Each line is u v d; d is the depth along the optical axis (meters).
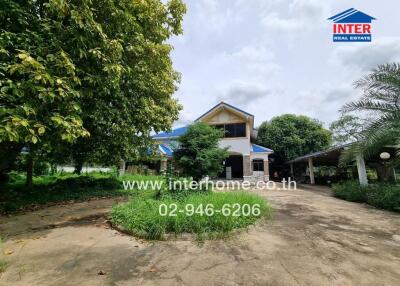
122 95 7.13
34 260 3.82
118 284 3.05
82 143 8.38
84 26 5.24
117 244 4.54
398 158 9.74
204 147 9.46
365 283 3.11
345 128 17.02
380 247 4.45
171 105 10.84
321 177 22.89
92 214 7.44
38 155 9.58
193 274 3.32
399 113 7.55
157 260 3.79
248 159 18.98
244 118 19.48
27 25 5.32
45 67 4.62
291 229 5.55
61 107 5.01
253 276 3.26
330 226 5.89
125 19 6.40
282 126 27.78
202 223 5.01
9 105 4.81
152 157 11.60
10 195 9.30
